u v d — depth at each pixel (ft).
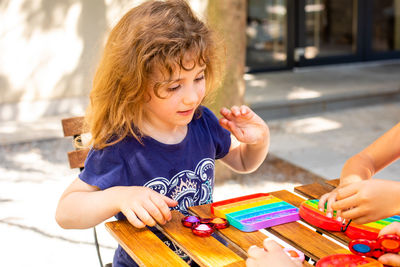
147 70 3.63
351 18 23.91
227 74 10.63
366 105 18.72
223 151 4.82
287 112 17.43
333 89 18.79
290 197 4.15
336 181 4.53
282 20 22.65
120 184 4.05
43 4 16.42
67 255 8.21
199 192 4.49
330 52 23.86
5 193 10.75
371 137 14.75
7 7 16.05
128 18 3.91
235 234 3.45
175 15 3.76
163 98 3.62
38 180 11.51
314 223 3.59
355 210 3.06
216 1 10.41
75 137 5.42
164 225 3.58
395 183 3.04
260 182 11.54
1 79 16.38
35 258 8.13
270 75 22.30
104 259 8.01
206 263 3.03
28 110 16.80
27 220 9.49
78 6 16.80
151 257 3.13
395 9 24.64
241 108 4.29
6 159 12.98
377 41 24.76
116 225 3.60
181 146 4.30
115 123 3.98
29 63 16.62
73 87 17.30
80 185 4.01
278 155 13.38
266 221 3.53
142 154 4.15
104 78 3.95
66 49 16.98
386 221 3.56
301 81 20.62
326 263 2.96
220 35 4.61
